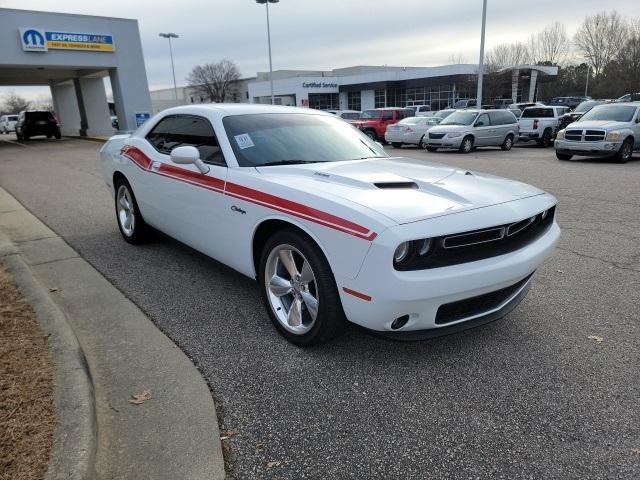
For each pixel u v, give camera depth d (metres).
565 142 14.95
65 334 3.26
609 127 14.23
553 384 2.95
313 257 3.02
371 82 57.59
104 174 6.05
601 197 8.73
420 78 54.31
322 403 2.77
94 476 2.19
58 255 5.38
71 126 35.00
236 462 2.32
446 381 2.98
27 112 27.97
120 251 5.52
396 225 2.64
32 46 22.27
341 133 4.58
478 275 2.82
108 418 2.61
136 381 2.96
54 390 2.62
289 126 4.32
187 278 4.64
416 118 22.14
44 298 3.85
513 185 3.59
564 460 2.33
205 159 4.05
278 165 3.78
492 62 71.00
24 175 12.46
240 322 3.74
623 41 72.50
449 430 2.55
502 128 19.72
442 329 2.94
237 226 3.64
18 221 7.05
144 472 2.24
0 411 2.44
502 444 2.44
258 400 2.79
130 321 3.75
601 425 2.57
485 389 2.90
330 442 2.46
